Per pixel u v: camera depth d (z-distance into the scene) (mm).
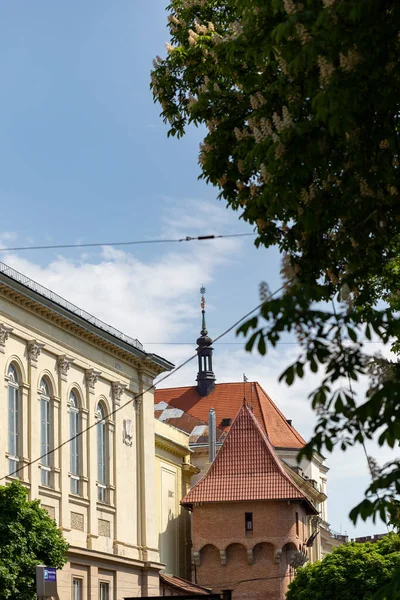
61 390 58281
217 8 29172
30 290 54219
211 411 95500
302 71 18188
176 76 28250
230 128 22188
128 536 65875
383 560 73188
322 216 18156
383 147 17281
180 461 82875
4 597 41938
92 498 61156
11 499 44062
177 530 81000
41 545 44219
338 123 16312
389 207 17719
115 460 64875
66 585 56688
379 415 12812
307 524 91312
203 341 122062
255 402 117750
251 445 83000
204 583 79312
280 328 12500
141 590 66188
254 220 20922
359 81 16297
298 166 17938
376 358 12930
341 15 15820
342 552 74625
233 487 80625
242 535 79250
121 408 60562
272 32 16984
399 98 16422
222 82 24344
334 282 19078
